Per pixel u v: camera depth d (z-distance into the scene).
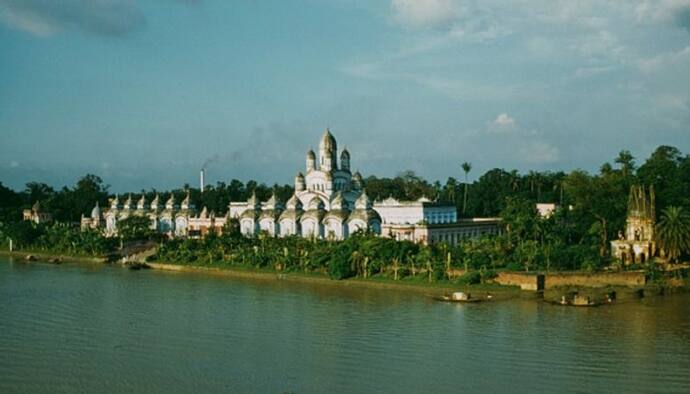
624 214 183.00
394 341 107.38
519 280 150.00
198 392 85.81
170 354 102.19
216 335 113.00
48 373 93.62
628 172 196.50
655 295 144.62
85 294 154.38
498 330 113.12
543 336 108.75
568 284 149.12
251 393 85.25
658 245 161.25
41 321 124.62
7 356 101.75
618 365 93.50
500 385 86.44
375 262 167.88
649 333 110.06
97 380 90.69
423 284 157.50
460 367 93.56
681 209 161.38
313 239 196.75
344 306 136.00
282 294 152.00
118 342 109.31
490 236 180.38
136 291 158.50
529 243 164.12
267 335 112.69
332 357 99.38
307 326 118.44
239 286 165.38
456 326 116.44
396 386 86.69
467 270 158.00
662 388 84.88
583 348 101.56
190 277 184.12
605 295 137.88
